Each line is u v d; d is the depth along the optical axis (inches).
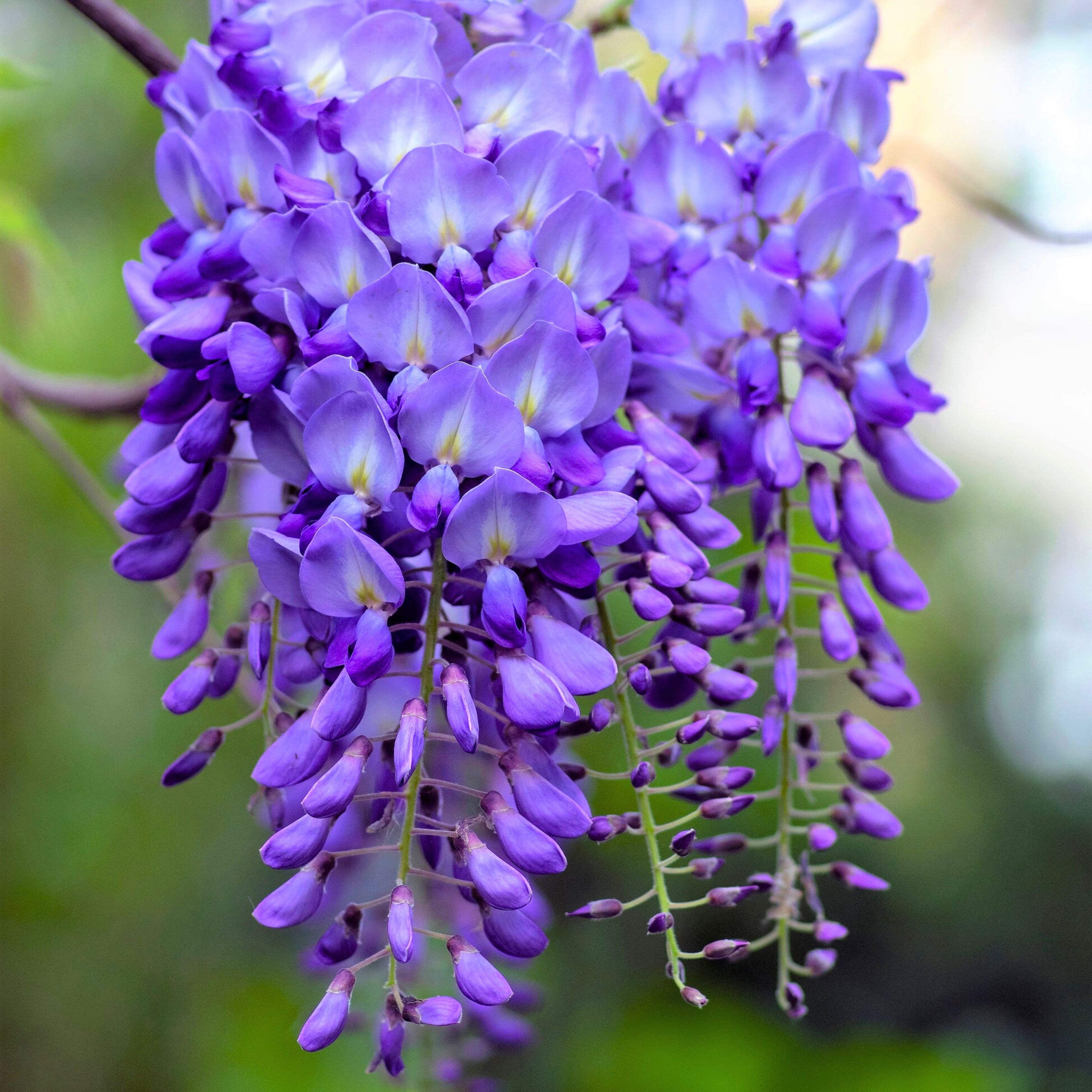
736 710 30.5
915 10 31.4
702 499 17.1
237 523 23.8
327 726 15.8
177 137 17.3
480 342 16.6
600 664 16.3
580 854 36.3
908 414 17.9
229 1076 34.1
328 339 16.3
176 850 49.8
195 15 36.9
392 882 21.8
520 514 16.1
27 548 46.9
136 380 24.3
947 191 33.9
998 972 61.6
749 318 18.1
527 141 16.7
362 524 16.2
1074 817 65.3
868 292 18.0
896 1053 37.3
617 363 17.0
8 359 24.0
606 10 19.6
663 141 18.3
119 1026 48.9
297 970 23.0
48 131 37.3
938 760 65.2
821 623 18.0
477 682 18.2
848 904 60.6
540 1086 38.0
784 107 18.6
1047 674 67.6
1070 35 36.6
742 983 42.6
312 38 17.2
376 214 16.5
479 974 15.9
